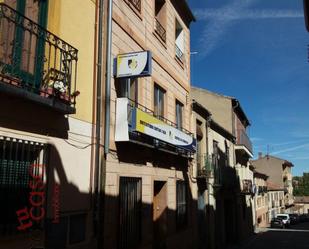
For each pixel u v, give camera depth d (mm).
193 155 17812
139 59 10422
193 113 18922
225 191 26484
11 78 6508
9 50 6918
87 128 9117
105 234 9742
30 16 7699
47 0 8203
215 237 22656
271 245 27703
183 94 17344
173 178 15102
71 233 8336
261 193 51969
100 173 9586
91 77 9461
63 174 8125
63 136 8203
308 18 6367
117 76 10555
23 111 7066
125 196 11047
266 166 79750
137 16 12594
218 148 24797
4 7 6676
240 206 32344
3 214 6652
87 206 8945
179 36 17766
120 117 10523
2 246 6555
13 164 6926
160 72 14508
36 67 7316
